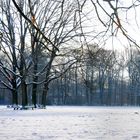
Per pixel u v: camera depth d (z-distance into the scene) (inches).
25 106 1472.7
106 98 3850.9
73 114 1122.7
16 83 1502.2
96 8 195.8
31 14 191.3
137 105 3909.9
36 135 522.0
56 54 201.9
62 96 3572.8
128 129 622.2
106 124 731.4
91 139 470.0
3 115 1016.2
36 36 196.5
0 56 1354.6
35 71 1295.5
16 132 558.6
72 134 538.3
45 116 984.3
